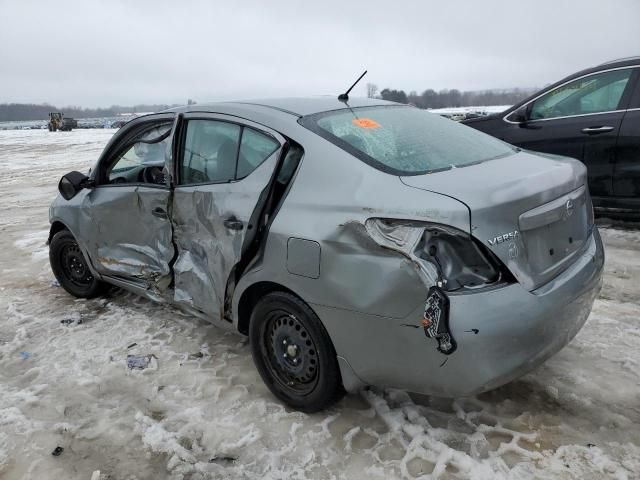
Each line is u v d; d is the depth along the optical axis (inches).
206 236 125.0
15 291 199.6
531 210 93.3
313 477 97.1
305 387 113.0
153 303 178.4
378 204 93.7
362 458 100.7
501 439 102.9
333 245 97.1
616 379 118.5
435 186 93.4
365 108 131.1
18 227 318.7
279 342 114.4
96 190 163.0
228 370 134.4
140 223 145.7
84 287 184.5
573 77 219.8
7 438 112.3
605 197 214.5
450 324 85.6
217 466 101.0
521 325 88.3
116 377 133.7
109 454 106.7
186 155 134.3
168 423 114.9
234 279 120.0
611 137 207.2
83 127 2903.5
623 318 145.8
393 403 115.2
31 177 586.6
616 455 97.0
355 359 99.3
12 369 141.2
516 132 233.0
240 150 122.2
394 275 89.4
